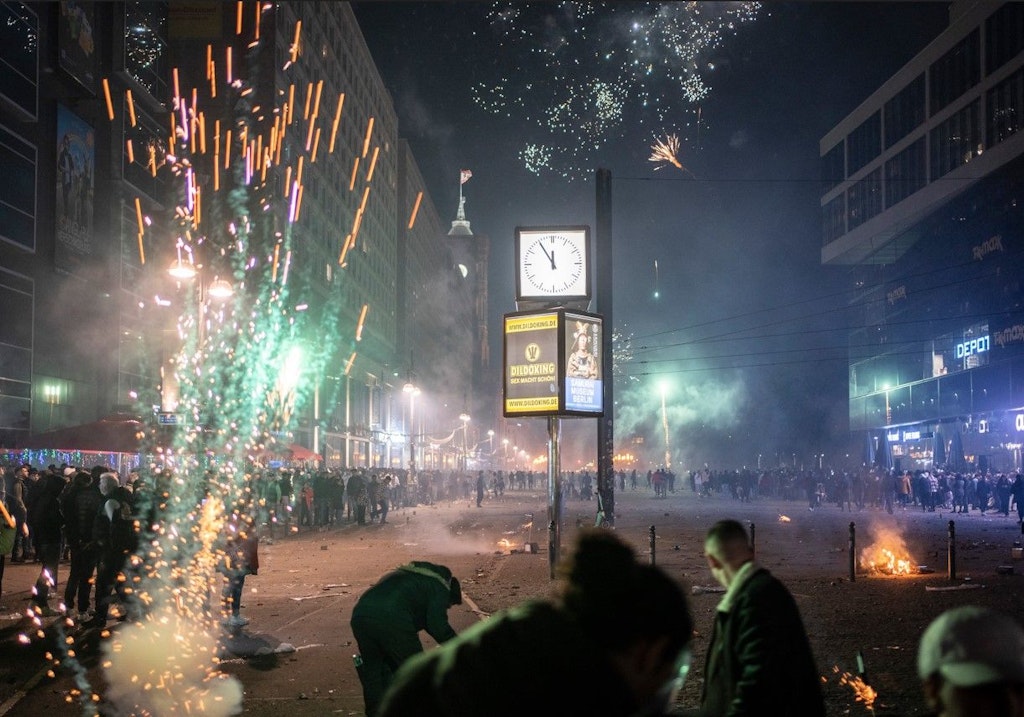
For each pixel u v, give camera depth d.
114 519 12.58
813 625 12.03
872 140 75.06
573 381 17.77
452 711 2.01
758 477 66.69
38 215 36.59
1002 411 56.03
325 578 18.27
